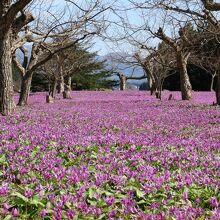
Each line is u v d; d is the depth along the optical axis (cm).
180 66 3588
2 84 1803
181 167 789
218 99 2689
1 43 1789
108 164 784
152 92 5178
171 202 570
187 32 3266
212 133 1293
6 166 762
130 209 524
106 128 1374
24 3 1677
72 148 920
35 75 7206
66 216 501
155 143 1042
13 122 1502
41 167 724
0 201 558
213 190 632
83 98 4594
